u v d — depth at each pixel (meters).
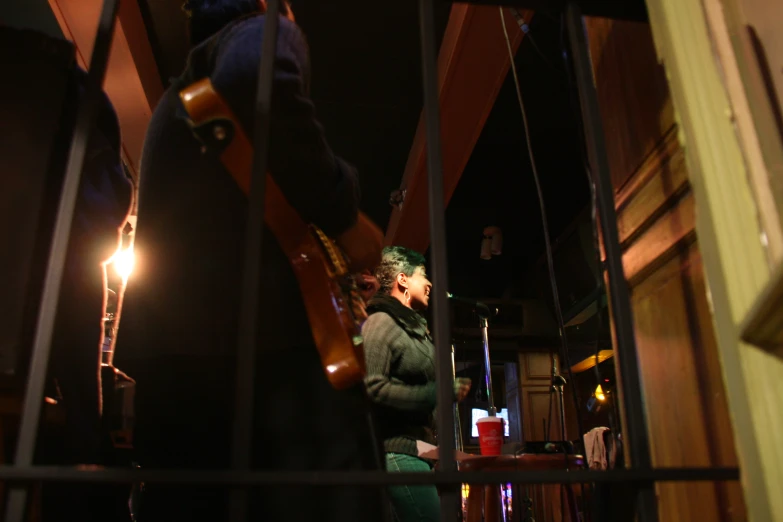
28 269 0.68
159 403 0.84
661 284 1.05
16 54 0.75
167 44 3.71
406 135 4.80
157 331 0.86
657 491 1.05
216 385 0.82
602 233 0.75
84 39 2.97
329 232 0.90
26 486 0.58
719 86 0.79
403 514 1.59
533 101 4.19
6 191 0.70
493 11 3.21
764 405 0.66
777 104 0.76
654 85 1.03
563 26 0.91
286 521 0.77
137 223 0.95
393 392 1.63
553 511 3.79
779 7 0.75
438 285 0.68
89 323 0.89
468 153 4.51
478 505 2.07
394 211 5.76
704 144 0.79
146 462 0.84
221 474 0.58
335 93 4.32
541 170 5.12
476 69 3.69
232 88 0.80
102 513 0.91
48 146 0.73
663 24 0.87
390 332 1.72
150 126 1.03
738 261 0.72
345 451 0.80
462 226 6.21
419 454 1.64
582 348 6.75
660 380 1.05
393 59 4.00
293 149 0.81
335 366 0.81
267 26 0.77
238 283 0.84
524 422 6.96
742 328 0.67
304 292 0.84
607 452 2.38
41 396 0.61
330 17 3.64
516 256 6.96
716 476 0.67
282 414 0.80
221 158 0.82
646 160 1.07
